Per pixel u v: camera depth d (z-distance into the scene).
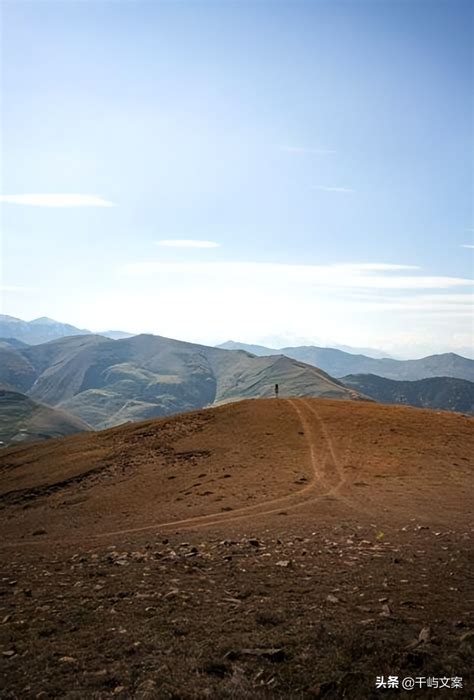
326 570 18.48
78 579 18.47
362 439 55.62
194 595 15.63
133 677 10.02
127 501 43.44
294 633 11.99
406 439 54.94
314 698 9.05
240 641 11.53
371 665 10.10
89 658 11.12
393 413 65.88
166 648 11.44
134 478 51.03
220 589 16.36
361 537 24.70
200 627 12.69
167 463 54.41
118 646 11.70
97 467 56.56
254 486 42.56
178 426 68.12
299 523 29.47
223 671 10.25
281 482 43.16
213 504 38.19
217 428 64.44
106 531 32.84
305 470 46.59
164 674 10.04
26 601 15.87
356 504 34.97
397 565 18.80
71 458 63.34
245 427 63.16
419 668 9.93
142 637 12.13
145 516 36.88
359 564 19.23
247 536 26.34
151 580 17.64
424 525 27.70
